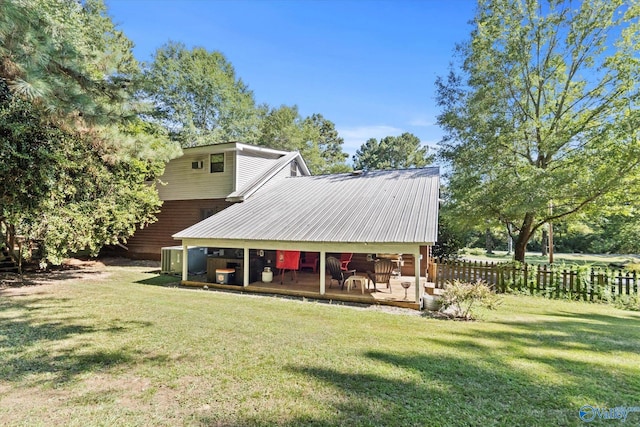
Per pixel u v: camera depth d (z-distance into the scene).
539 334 5.99
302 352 4.82
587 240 29.84
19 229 9.82
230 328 6.01
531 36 14.11
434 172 13.90
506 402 3.42
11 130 8.13
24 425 3.01
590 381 3.92
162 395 3.55
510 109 14.56
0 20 5.26
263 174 16.30
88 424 3.02
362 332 5.95
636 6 12.36
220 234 10.64
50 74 6.01
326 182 14.91
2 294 9.01
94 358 4.56
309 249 9.46
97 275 13.00
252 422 3.05
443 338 5.66
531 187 12.33
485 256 28.23
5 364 4.33
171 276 12.88
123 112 7.52
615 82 12.80
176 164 17.52
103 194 11.71
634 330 6.38
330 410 3.25
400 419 3.09
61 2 12.34
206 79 29.92
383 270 9.83
